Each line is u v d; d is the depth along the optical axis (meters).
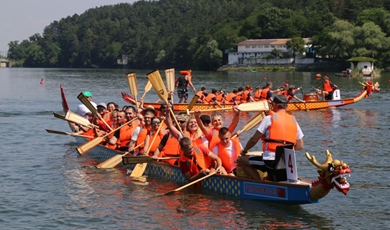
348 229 8.93
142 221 9.30
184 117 13.33
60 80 70.81
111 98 37.19
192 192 11.07
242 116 25.11
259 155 10.48
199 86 52.44
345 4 120.88
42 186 11.73
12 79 75.12
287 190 9.59
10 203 10.38
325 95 29.42
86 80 70.50
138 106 17.22
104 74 101.38
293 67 106.75
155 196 10.85
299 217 9.47
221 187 10.84
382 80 61.56
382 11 99.12
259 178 10.31
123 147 14.38
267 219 9.37
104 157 14.96
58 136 19.14
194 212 9.75
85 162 14.47
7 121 23.34
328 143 16.88
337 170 8.71
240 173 10.50
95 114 15.25
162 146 12.47
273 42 119.00
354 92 41.09
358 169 13.10
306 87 49.84
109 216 9.58
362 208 10.00
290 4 146.00
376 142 17.02
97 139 14.45
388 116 24.59
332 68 101.62
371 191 11.12
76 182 12.11
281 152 9.63
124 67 171.25
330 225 9.10
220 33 130.75
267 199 9.98
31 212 9.82
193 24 175.00
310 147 16.19
